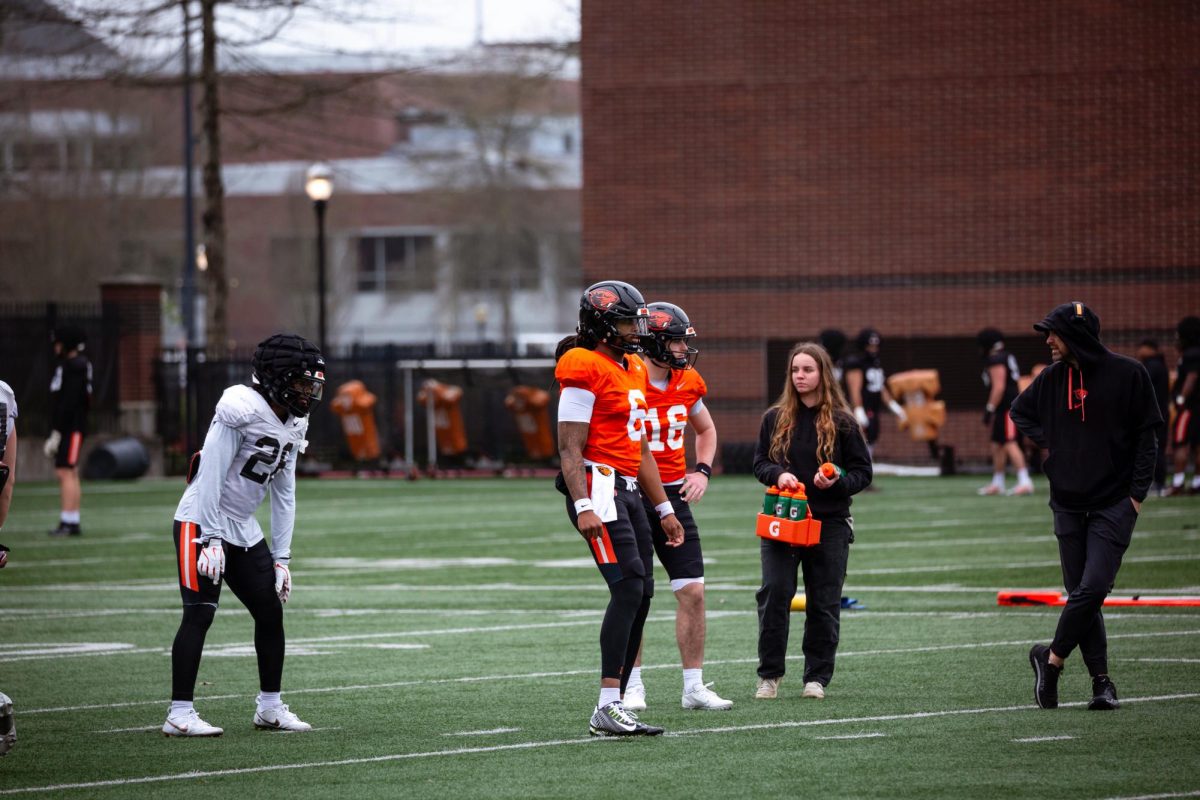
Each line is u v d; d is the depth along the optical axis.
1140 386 29.36
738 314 104.25
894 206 102.81
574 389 28.20
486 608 46.56
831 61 103.12
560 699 31.98
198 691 33.88
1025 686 32.38
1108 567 29.19
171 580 54.69
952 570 52.69
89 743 28.02
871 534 64.56
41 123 196.50
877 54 102.69
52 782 24.81
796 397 31.91
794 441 31.73
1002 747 26.30
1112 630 39.53
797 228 103.69
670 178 104.69
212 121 117.88
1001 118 101.69
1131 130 100.50
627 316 28.20
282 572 29.14
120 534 70.75
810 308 103.75
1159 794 22.91
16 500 91.75
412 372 114.38
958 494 84.25
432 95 178.12
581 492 27.97
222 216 119.12
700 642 30.78
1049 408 30.14
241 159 147.75
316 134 130.25
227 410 28.14
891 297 103.06
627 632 28.12
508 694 32.69
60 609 47.62
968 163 102.12
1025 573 51.62
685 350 30.64
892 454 105.12
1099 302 101.06
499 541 65.81
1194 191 99.94
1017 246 101.69
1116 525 29.39
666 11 104.50
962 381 102.62
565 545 63.97
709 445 31.70
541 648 39.06
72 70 122.56
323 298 116.06
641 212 104.94
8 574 56.38
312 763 26.05
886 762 25.27
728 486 93.56
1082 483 29.67
